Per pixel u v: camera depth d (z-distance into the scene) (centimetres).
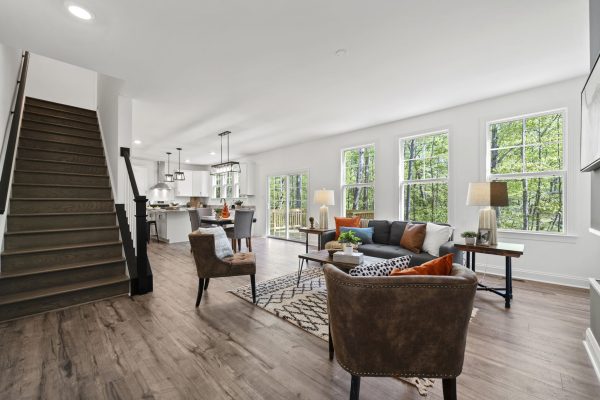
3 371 181
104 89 480
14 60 371
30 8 214
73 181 403
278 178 813
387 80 346
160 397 159
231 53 282
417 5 213
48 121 462
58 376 177
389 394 163
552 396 160
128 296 317
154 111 462
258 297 317
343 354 144
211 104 429
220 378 176
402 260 174
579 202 342
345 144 609
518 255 278
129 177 358
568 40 259
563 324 250
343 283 137
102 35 250
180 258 520
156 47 271
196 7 214
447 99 408
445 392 143
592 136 194
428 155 483
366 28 242
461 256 376
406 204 510
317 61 299
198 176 1080
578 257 343
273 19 229
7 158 286
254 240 775
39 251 300
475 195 324
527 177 385
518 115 383
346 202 618
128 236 357
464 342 137
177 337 226
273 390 165
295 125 547
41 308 270
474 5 213
